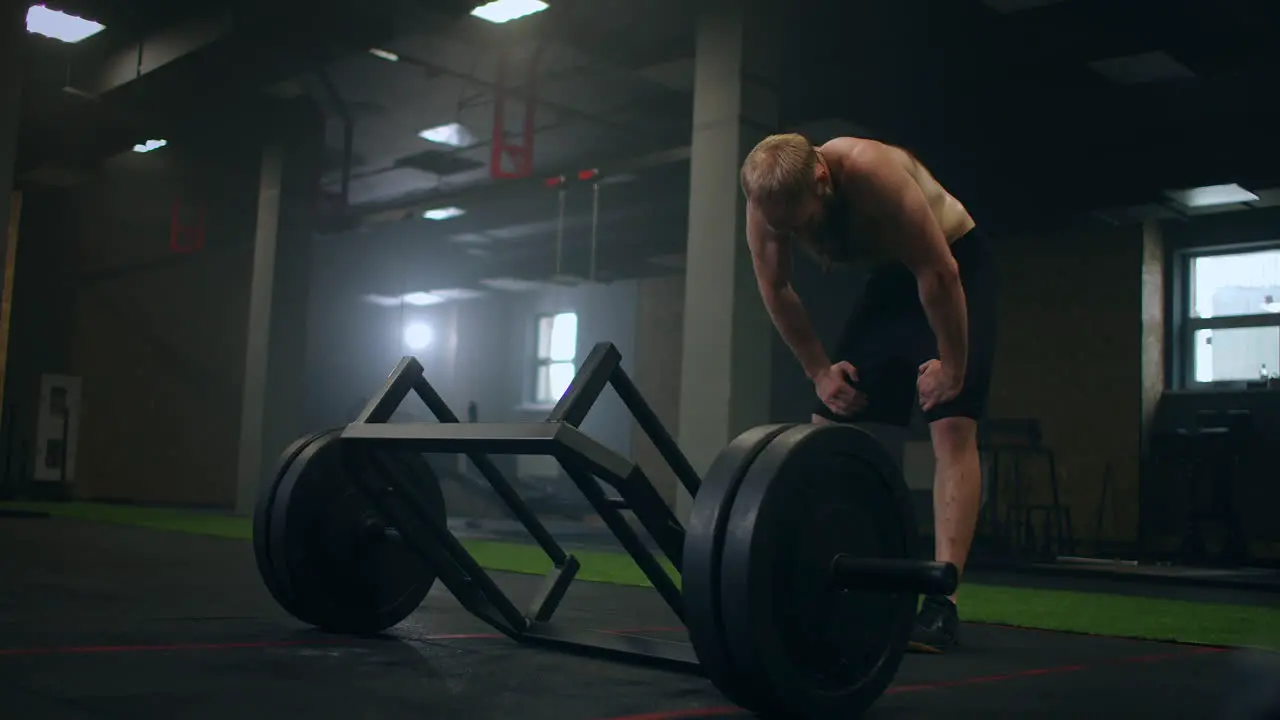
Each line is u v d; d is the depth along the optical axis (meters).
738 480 1.52
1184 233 9.09
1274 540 8.19
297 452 2.30
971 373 2.50
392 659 2.02
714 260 6.05
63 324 12.42
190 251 11.39
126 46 8.62
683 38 7.11
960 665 2.22
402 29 7.30
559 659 2.06
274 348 9.68
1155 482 8.74
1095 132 8.30
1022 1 6.18
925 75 7.36
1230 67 6.86
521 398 14.07
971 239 2.54
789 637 1.54
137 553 4.80
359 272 14.45
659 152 9.24
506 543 6.85
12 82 5.92
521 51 7.64
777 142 1.98
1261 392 8.45
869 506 1.65
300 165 9.82
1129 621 3.32
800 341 2.36
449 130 9.67
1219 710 1.73
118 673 1.77
